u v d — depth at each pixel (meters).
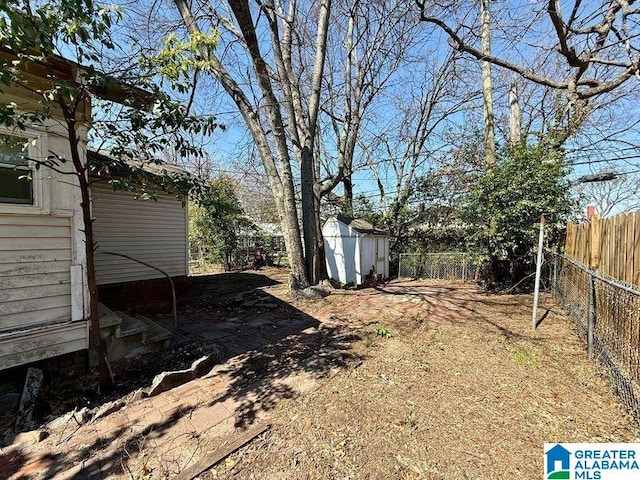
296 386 2.82
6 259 2.68
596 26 5.21
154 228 6.79
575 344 3.54
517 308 5.23
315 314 5.46
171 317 5.39
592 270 3.48
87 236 2.70
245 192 17.00
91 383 3.03
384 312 5.35
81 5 1.95
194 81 3.28
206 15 6.17
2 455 1.99
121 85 2.54
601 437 2.01
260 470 1.83
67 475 1.82
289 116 7.41
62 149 2.99
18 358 2.75
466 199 7.12
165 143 2.98
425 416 2.31
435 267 9.96
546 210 6.03
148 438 2.13
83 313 3.17
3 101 2.64
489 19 8.01
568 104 6.18
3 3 1.69
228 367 3.30
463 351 3.50
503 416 2.27
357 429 2.18
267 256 14.71
